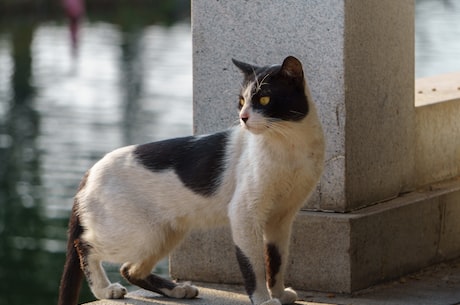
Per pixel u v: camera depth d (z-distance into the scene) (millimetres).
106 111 23484
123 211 6586
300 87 6191
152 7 43062
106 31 36562
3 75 28812
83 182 6863
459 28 29594
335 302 6949
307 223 7184
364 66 7301
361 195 7383
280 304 6398
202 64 7562
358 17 7172
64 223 15555
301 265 7246
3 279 13148
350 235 7062
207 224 6668
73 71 28984
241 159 6418
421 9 36156
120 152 6777
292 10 7188
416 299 7012
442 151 8516
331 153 7199
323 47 7117
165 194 6559
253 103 6141
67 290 6898
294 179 6332
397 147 7805
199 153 6555
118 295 6895
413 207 7652
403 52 7781
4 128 22125
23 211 16188
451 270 7879
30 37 35000
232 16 7402
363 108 7324
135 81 26641
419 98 8688
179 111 22969
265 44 7316
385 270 7418
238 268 7469
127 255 6660
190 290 7023
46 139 20844
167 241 6727
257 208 6348
